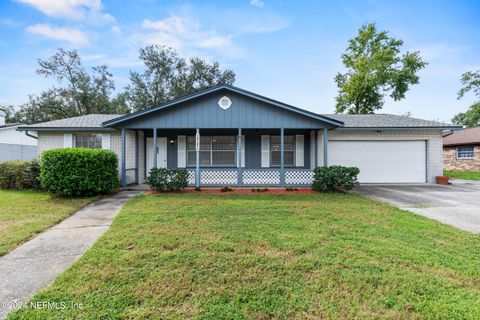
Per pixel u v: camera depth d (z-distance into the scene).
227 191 8.99
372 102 23.03
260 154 11.44
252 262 3.10
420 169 11.52
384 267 3.00
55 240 3.92
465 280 2.75
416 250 3.53
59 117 25.17
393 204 6.93
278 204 6.59
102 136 10.91
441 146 11.50
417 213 5.88
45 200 7.11
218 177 10.23
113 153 8.62
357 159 11.48
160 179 8.74
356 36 23.44
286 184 10.07
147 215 5.36
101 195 8.02
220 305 2.28
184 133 11.51
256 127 9.30
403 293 2.49
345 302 2.34
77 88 24.95
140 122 9.25
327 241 3.85
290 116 9.34
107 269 2.90
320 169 9.02
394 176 11.49
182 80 25.48
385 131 11.45
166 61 25.09
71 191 7.47
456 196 8.22
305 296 2.42
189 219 5.04
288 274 2.82
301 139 11.50
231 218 5.14
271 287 2.56
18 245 3.71
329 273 2.85
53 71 24.27
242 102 9.27
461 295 2.46
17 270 2.94
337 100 25.12
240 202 6.86
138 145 11.14
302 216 5.33
